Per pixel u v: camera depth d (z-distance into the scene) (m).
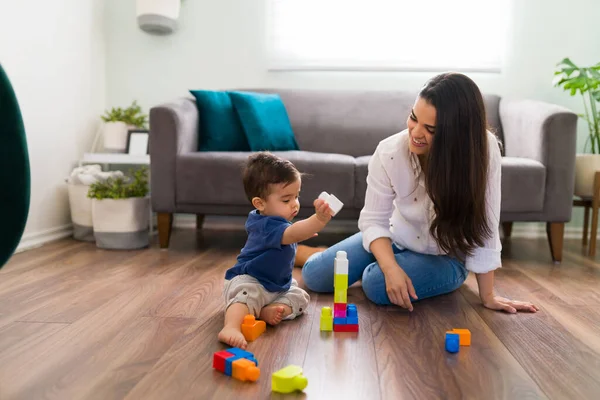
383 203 1.66
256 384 1.02
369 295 1.66
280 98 3.11
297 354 1.20
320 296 1.79
